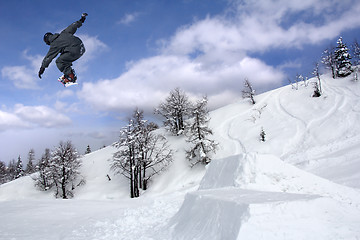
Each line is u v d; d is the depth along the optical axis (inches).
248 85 1793.8
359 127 1043.3
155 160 1330.0
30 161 2394.2
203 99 1305.4
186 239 197.8
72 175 1429.6
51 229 310.5
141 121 1234.6
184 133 1473.9
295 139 1195.3
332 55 1749.5
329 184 325.1
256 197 199.2
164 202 449.4
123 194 1219.9
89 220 359.6
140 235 257.6
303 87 1740.9
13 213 418.9
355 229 157.4
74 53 217.0
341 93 1416.1
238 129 1505.9
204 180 407.5
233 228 160.2
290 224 157.6
